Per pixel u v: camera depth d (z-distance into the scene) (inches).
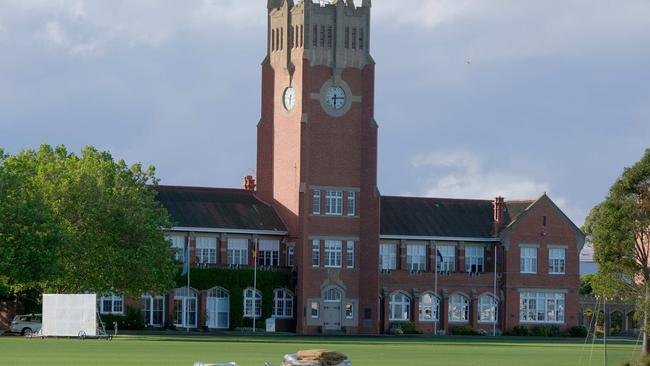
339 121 6707.7
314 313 6584.6
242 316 6451.8
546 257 7101.4
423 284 6860.2
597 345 5531.5
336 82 6702.8
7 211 4975.4
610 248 4311.0
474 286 6963.6
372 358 3944.4
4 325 5866.1
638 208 4286.4
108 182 5413.4
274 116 6815.9
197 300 6387.8
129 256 5295.3
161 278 5388.8
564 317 7111.2
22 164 5408.5
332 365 2847.0
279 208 6756.9
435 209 7160.4
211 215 6579.7
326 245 6633.9
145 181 5595.5
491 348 4982.8
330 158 6683.1
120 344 4471.0
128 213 5339.6
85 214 5310.0
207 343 4773.6
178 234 6471.5
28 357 3558.1
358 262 6712.6
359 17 6766.7
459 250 7052.2
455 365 3631.9
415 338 6190.9
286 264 6653.5
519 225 7052.2
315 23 6683.1
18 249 4960.6
